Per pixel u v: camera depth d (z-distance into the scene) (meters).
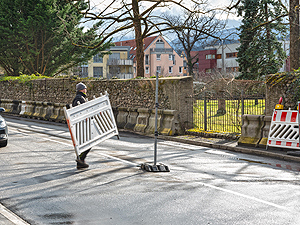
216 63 83.06
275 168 8.34
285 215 5.11
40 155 9.88
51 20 33.09
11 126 17.70
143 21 22.31
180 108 14.65
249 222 4.85
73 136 8.09
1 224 4.74
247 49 36.59
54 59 36.62
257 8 33.12
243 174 7.68
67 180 7.20
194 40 45.34
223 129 14.20
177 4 21.38
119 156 9.76
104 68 90.88
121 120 16.94
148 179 7.23
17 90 29.98
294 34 16.72
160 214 5.21
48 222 4.97
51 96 25.11
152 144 12.20
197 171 7.96
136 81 17.09
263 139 10.89
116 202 5.80
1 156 9.72
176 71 98.00
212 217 5.05
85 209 5.48
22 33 33.28
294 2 16.56
